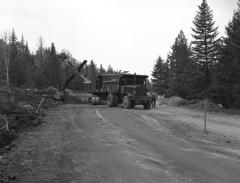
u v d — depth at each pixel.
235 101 39.56
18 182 8.22
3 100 24.36
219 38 43.94
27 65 79.38
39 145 12.56
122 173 8.96
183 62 58.50
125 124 18.59
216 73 41.03
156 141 13.70
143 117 22.22
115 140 13.66
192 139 14.48
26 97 34.28
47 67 77.62
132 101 30.16
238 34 40.03
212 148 12.55
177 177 8.66
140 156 10.92
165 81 74.62
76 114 23.77
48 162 10.07
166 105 41.47
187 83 50.44
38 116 21.91
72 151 11.53
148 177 8.62
